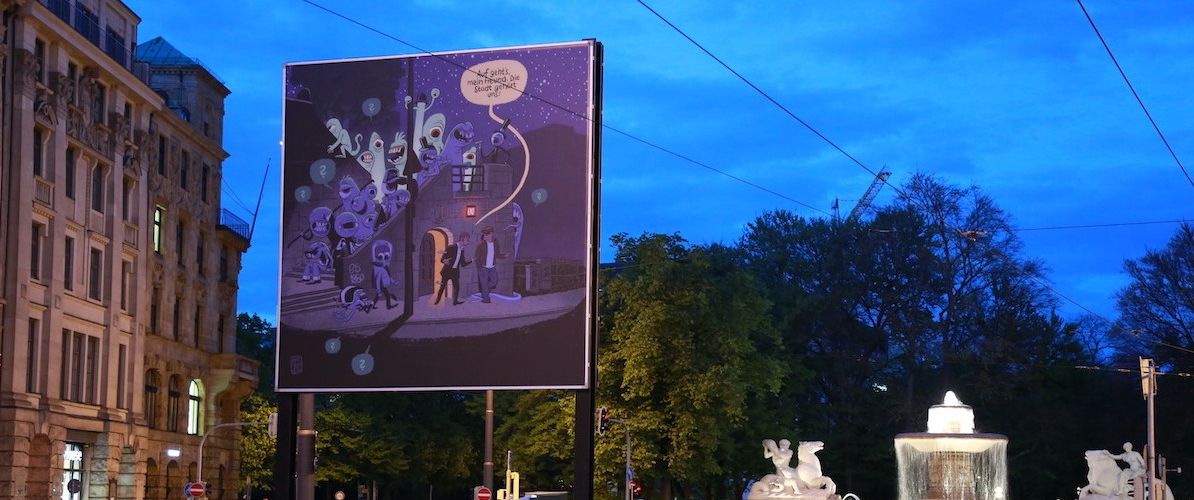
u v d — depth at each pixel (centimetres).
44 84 5922
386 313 3509
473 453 10388
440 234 3500
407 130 3534
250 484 8381
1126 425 8319
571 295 3431
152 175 7138
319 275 3553
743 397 6353
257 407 9406
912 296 8231
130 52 7019
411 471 10038
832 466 8219
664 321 6275
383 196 3531
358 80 3572
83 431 6225
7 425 5512
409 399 10050
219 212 8288
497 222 3475
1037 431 8450
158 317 7262
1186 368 7831
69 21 6309
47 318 5884
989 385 8019
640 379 6284
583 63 3469
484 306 3466
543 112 3478
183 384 7581
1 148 5562
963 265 8175
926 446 2816
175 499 7406
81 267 6259
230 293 8450
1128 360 8262
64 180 6075
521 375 3441
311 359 3541
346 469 9450
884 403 8162
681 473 6328
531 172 3466
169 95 7919
